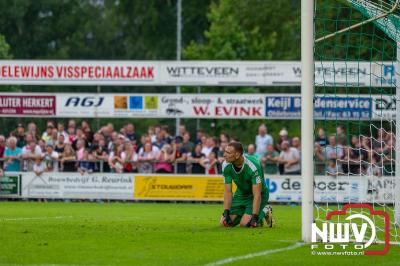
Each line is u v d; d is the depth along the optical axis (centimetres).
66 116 8419
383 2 4456
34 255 3127
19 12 15800
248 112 8375
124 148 7956
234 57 13438
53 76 8475
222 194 7850
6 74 8488
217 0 16512
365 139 7588
